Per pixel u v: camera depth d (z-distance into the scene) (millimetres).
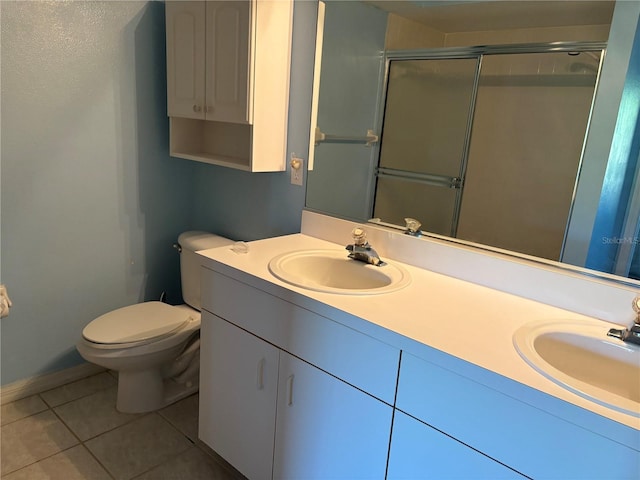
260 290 1447
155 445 1915
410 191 1673
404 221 1706
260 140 1939
